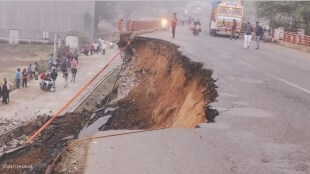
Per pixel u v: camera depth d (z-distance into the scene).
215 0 42.59
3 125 19.67
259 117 8.52
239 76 13.45
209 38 33.75
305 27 39.44
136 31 30.50
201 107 10.23
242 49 24.81
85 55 50.34
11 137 17.58
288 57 22.33
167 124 13.10
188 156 6.22
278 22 43.56
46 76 28.98
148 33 33.03
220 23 38.09
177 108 13.42
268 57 21.00
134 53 27.69
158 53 23.08
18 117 21.45
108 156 6.18
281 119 8.45
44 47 56.81
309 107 9.66
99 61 45.75
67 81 31.64
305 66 18.11
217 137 7.18
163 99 16.00
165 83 17.64
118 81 28.64
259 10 45.50
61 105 24.48
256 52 23.52
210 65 14.74
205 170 5.70
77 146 6.74
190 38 30.52
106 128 15.31
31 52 51.75
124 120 16.62
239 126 7.86
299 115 8.85
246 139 7.12
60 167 5.99
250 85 11.98
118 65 42.62
